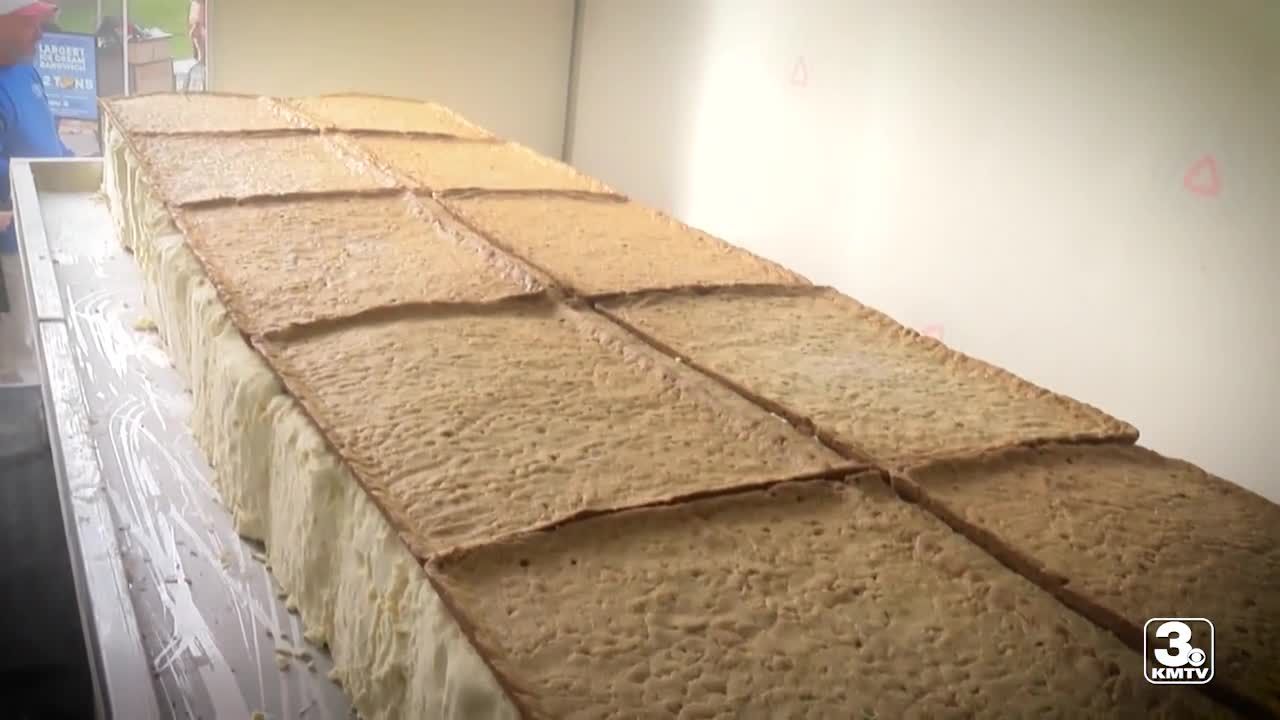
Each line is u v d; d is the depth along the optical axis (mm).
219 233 1878
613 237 2053
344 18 3354
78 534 1540
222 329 1613
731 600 1055
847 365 1580
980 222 2486
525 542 1090
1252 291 1968
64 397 1907
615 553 1104
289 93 3365
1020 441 1373
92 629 1344
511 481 1202
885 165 2723
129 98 2742
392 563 1132
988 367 1595
